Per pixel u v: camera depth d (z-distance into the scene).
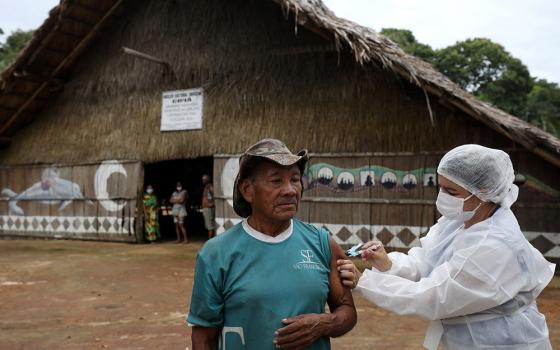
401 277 2.26
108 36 11.77
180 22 10.93
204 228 15.52
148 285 6.97
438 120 8.64
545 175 7.92
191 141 10.75
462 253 1.97
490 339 1.99
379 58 7.78
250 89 10.17
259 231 1.92
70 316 5.36
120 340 4.54
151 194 11.84
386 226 9.03
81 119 12.18
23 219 12.81
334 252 2.04
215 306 1.87
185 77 10.86
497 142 8.23
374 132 9.12
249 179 1.95
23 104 12.20
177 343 4.45
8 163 13.05
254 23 10.16
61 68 11.84
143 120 11.38
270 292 1.81
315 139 9.55
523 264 1.97
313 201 9.56
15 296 6.31
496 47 33.25
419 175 8.78
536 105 31.28
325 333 1.86
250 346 1.81
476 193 2.04
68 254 10.03
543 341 2.03
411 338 4.59
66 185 12.30
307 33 9.61
